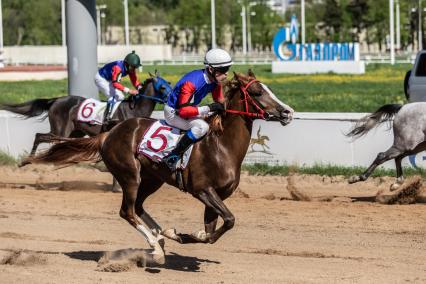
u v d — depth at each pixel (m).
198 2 108.06
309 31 100.94
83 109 14.91
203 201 8.69
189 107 8.55
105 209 13.12
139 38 111.38
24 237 10.91
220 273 8.79
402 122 13.88
